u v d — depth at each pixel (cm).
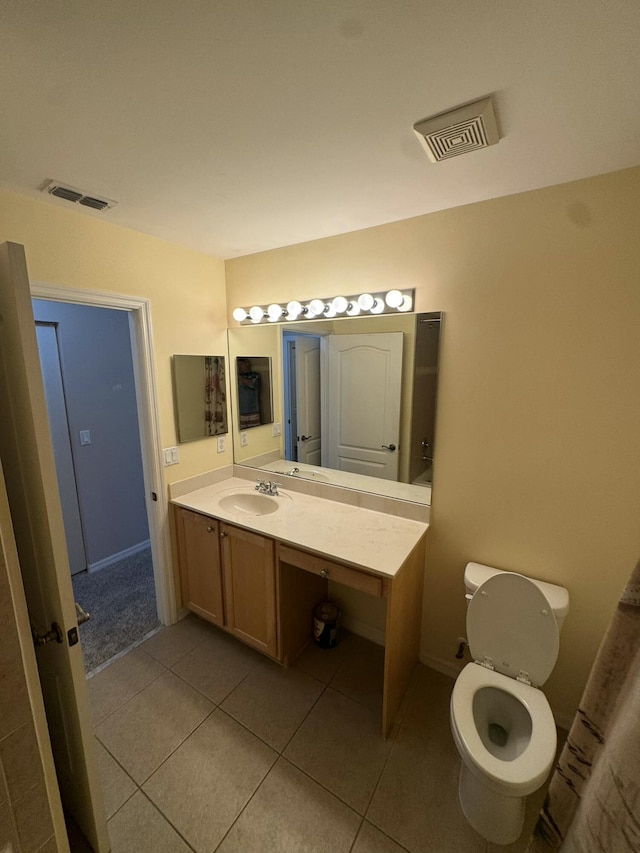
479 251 160
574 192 139
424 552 192
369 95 95
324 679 194
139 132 110
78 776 119
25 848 81
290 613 198
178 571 235
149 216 173
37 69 84
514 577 145
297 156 124
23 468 99
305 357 221
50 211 159
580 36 76
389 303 180
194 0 69
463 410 174
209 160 126
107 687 188
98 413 290
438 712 175
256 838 127
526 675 147
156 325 208
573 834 55
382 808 136
